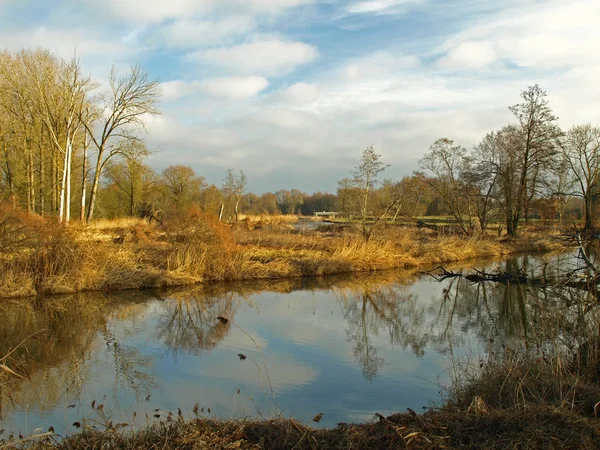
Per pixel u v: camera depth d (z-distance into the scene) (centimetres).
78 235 1606
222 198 4534
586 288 879
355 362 888
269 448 467
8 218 1445
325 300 1523
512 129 3278
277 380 787
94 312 1295
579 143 3553
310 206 8419
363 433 476
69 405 670
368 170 2512
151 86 2989
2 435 561
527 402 538
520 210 3294
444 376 808
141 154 3092
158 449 450
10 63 2770
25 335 1060
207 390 739
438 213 4181
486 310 1386
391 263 2248
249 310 1355
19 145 2917
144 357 909
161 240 2247
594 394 535
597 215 2411
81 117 2898
